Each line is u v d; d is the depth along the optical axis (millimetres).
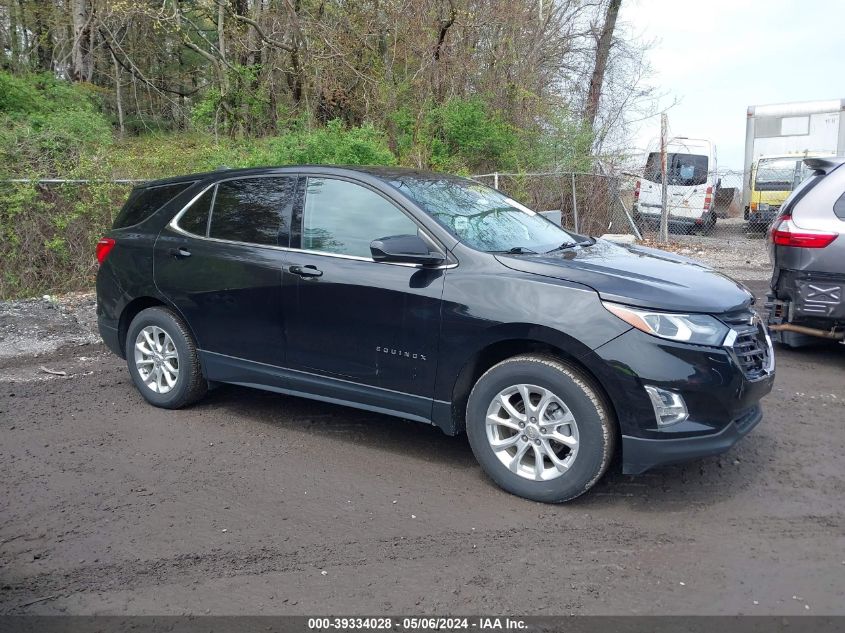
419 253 4180
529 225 5078
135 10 18688
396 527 3748
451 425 4289
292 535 3662
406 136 16703
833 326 6336
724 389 3795
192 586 3213
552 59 19250
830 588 3197
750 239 16422
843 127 18766
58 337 7746
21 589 3182
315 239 4758
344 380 4637
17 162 10180
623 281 3973
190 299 5246
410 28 17562
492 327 4027
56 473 4410
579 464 3857
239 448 4812
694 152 16984
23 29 23469
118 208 10438
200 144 15781
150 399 5590
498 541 3605
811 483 4281
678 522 3809
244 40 18875
